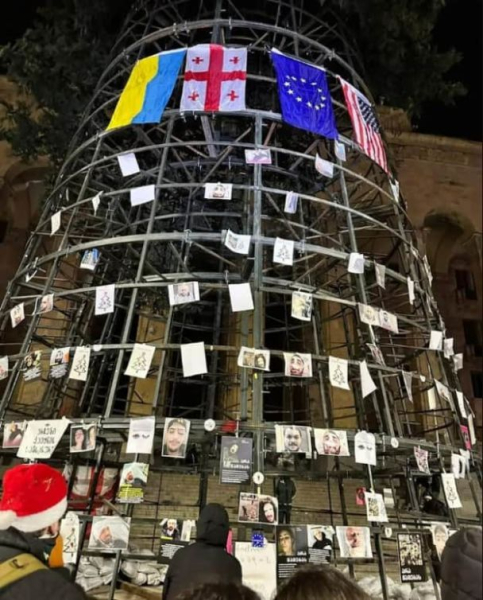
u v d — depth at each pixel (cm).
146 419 582
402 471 936
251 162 806
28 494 285
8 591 234
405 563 597
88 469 840
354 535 564
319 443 592
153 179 1184
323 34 1243
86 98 1398
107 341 1244
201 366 612
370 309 734
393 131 2678
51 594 240
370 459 612
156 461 1281
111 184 1241
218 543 438
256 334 651
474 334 3050
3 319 857
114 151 1117
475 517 1288
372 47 1335
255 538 538
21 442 611
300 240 1012
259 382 626
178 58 933
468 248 2939
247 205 1019
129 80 972
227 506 1373
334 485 1474
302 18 1305
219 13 1095
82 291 727
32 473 297
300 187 1204
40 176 2544
